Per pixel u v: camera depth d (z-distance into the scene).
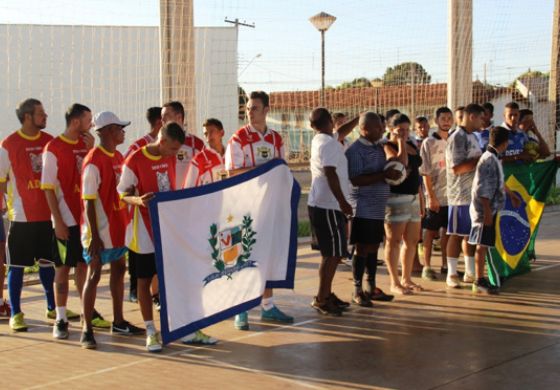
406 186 7.72
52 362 5.60
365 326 6.57
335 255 6.88
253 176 6.34
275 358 5.63
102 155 6.03
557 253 10.47
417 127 9.35
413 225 7.93
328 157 6.69
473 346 5.89
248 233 6.37
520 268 8.64
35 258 6.67
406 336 6.22
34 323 6.82
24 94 14.95
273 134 6.70
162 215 5.74
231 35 13.97
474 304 7.39
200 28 13.78
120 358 5.69
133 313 7.15
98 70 14.55
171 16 9.98
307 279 8.76
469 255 8.20
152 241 5.85
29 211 6.60
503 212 8.41
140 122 14.63
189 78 10.13
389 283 8.46
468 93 12.85
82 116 6.36
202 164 6.62
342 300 7.60
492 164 7.55
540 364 5.41
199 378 5.18
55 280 6.31
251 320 6.84
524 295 7.79
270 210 6.54
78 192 6.38
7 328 6.65
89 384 5.07
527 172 8.69
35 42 14.75
